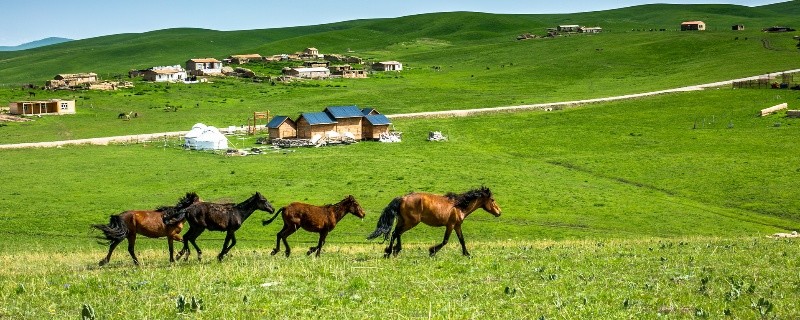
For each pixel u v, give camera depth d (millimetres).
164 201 79750
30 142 123312
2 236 63188
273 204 78375
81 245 59062
